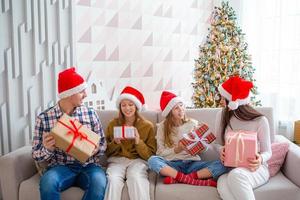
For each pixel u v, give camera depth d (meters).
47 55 2.63
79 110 2.20
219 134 2.29
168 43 3.70
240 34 3.27
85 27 2.99
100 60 3.15
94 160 2.19
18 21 2.43
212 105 3.21
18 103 2.50
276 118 3.63
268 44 3.64
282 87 3.61
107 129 2.42
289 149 2.20
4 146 2.43
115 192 1.97
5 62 2.38
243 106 2.21
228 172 2.06
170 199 1.96
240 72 3.19
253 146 1.98
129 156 2.31
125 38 3.31
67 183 2.01
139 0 3.37
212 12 4.05
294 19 3.46
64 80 2.09
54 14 2.65
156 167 2.11
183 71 3.91
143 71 3.51
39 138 2.12
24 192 2.03
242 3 3.73
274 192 1.97
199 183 2.03
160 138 2.35
